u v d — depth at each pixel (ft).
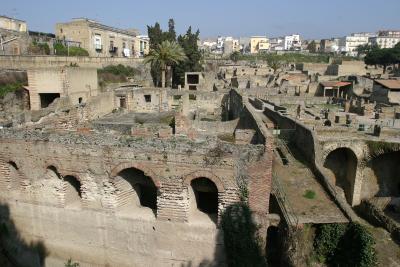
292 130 107.24
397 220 89.30
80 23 255.50
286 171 87.35
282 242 66.74
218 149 58.18
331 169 116.57
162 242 63.52
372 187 112.37
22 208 70.28
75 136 64.03
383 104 178.09
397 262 66.08
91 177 64.23
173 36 266.57
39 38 216.54
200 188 65.10
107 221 65.26
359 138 108.47
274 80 276.00
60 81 129.39
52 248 70.08
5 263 72.13
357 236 62.75
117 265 66.95
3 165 69.51
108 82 206.18
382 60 386.11
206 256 62.44
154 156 60.39
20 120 87.66
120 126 97.71
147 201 74.28
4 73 139.23
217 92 186.80
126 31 322.55
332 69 314.35
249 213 59.72
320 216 67.56
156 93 177.88
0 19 238.27
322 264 64.90
